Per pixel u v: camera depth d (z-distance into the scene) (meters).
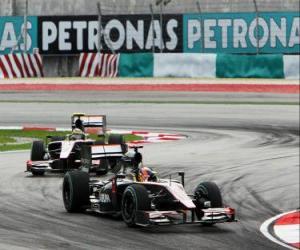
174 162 73.69
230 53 141.00
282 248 38.91
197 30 140.62
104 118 65.25
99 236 38.38
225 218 41.19
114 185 42.94
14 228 39.59
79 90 127.12
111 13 139.12
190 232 40.72
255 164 74.31
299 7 144.00
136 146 44.12
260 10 144.50
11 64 110.81
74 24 136.25
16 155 74.81
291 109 123.94
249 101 129.62
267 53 141.25
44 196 51.97
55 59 136.00
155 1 139.88
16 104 114.00
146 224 39.31
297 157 80.00
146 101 126.12
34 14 133.25
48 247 34.88
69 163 61.31
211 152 81.94
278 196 58.72
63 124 102.94
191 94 131.62
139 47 140.12
